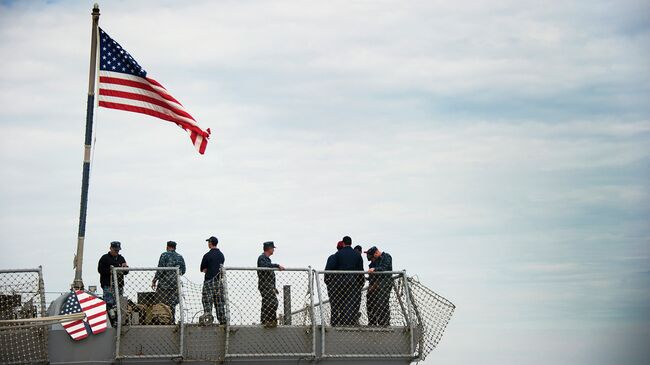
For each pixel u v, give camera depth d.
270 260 22.59
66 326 20.84
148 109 24.38
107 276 23.17
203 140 24.66
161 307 22.05
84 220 23.31
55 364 20.69
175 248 23.05
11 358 20.39
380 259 23.47
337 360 22.34
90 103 23.98
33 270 20.64
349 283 23.09
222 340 21.69
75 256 23.25
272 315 21.94
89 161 23.70
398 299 23.16
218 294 22.45
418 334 22.97
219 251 23.34
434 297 23.16
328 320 23.16
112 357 21.02
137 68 24.34
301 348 22.05
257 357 21.78
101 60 24.19
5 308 20.48
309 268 22.30
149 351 21.19
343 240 23.66
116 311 21.80
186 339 21.47
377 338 22.64
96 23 24.19
